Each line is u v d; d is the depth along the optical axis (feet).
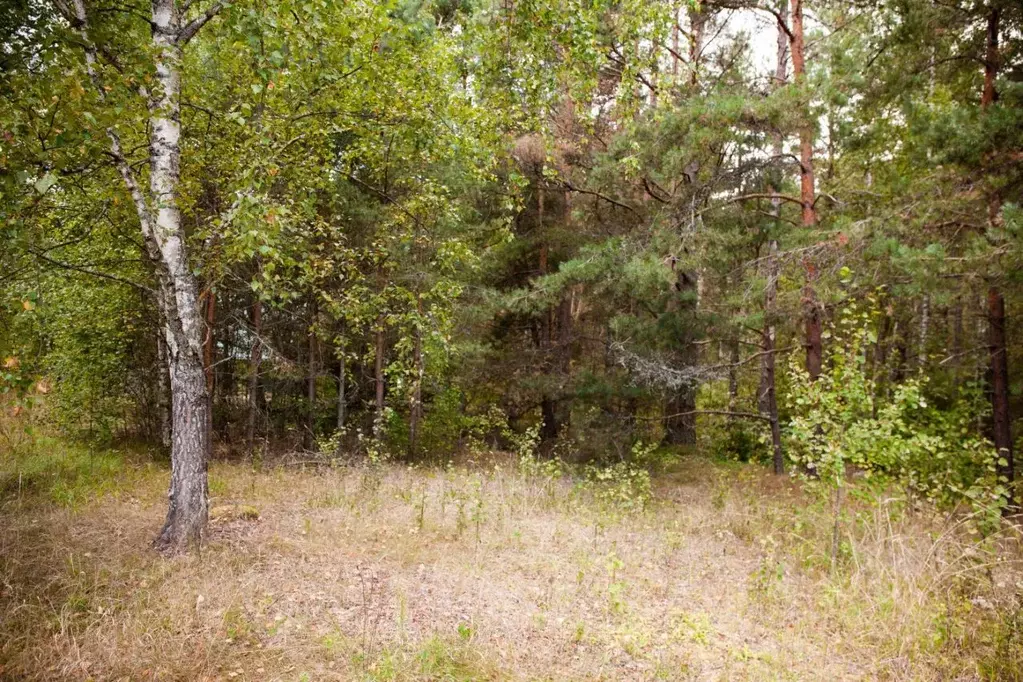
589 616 19.20
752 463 47.75
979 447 33.27
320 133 27.07
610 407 46.42
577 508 31.73
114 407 39.93
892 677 16.08
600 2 26.27
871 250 29.96
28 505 26.43
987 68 31.58
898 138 45.96
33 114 14.98
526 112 33.99
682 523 30.30
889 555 22.47
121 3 20.67
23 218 17.33
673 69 40.81
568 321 55.42
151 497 29.17
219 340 43.27
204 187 30.07
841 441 23.22
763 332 44.19
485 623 18.22
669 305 43.47
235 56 25.17
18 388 14.56
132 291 37.19
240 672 15.12
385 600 19.33
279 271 34.88
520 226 55.16
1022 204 28.63
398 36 24.27
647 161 37.35
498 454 49.62
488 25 27.25
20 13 15.70
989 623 17.99
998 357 33.35
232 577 19.75
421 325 35.76
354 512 28.68
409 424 49.57
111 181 25.49
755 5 38.14
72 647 15.38
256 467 37.86
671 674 16.03
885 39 32.86
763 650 17.42
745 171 38.78
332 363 49.96
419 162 35.68
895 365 51.72
